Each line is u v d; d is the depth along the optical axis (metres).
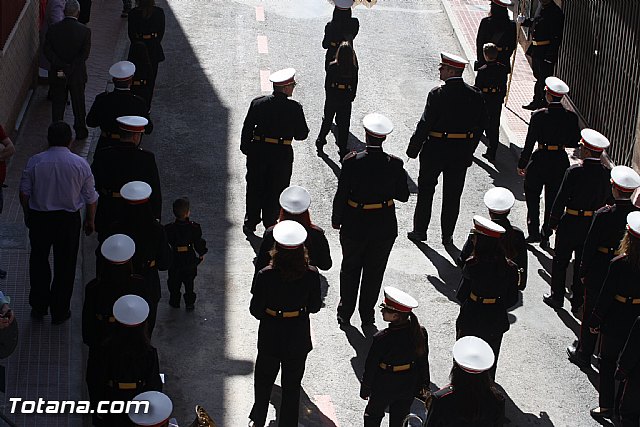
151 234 12.96
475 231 12.95
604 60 20.80
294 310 12.00
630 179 13.84
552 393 14.12
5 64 18.94
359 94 23.28
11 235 16.39
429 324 15.50
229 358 14.43
